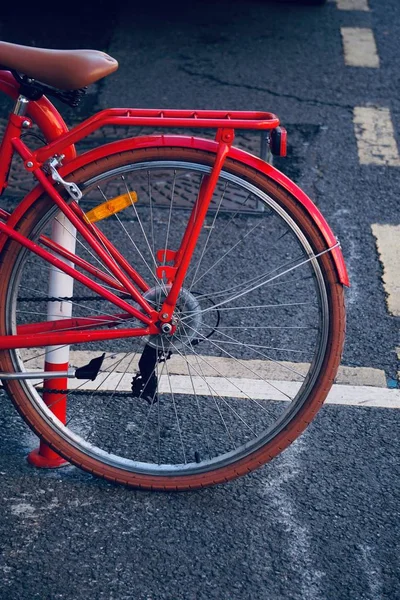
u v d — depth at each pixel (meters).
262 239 4.95
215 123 2.84
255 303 4.43
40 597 2.83
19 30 7.10
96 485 3.30
